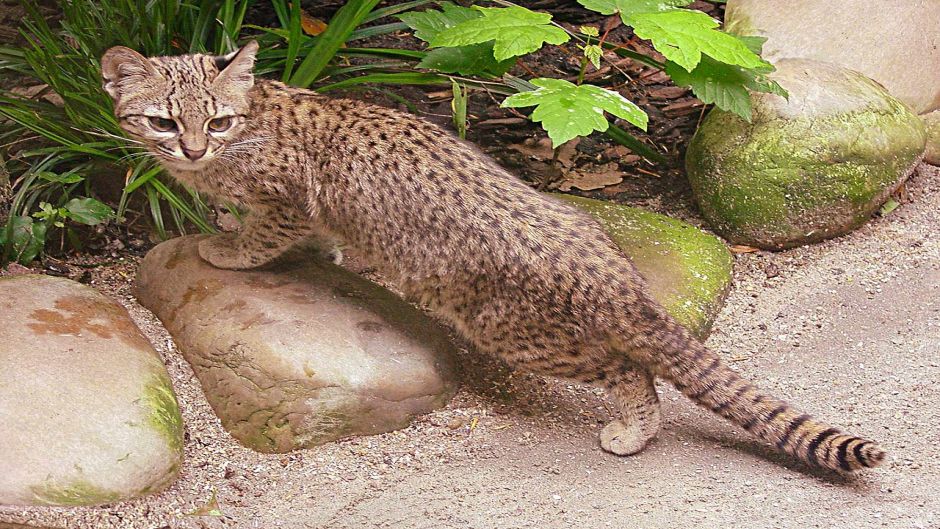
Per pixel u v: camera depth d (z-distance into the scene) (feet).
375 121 6.29
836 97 7.20
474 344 6.27
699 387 6.04
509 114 7.92
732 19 7.79
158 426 5.86
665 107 8.02
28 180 6.80
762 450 6.13
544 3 8.48
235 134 6.17
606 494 5.87
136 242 7.00
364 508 5.81
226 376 6.12
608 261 6.09
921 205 7.40
